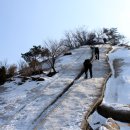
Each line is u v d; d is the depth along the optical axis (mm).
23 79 30891
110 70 30516
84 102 20953
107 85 25266
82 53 44938
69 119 18328
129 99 20812
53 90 24984
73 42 68875
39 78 29391
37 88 26578
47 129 17141
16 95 25406
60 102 21406
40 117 19500
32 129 17750
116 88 24016
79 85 25391
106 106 18469
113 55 39625
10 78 32812
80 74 30734
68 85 26297
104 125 16031
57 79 28984
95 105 19516
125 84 24312
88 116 18438
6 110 21578
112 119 16797
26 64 40875
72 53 45781
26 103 22562
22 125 18516
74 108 20016
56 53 41906
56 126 17484
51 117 18828
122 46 54656
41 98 23141
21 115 20109
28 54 40938
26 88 27453
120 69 30438
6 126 18531
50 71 32438
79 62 37156
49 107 21156
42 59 40188
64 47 50031
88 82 26172
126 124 17312
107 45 54969
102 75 29125
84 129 16547
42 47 40750
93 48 41625
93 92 23062
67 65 35844
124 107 17969
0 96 25906
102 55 41250
